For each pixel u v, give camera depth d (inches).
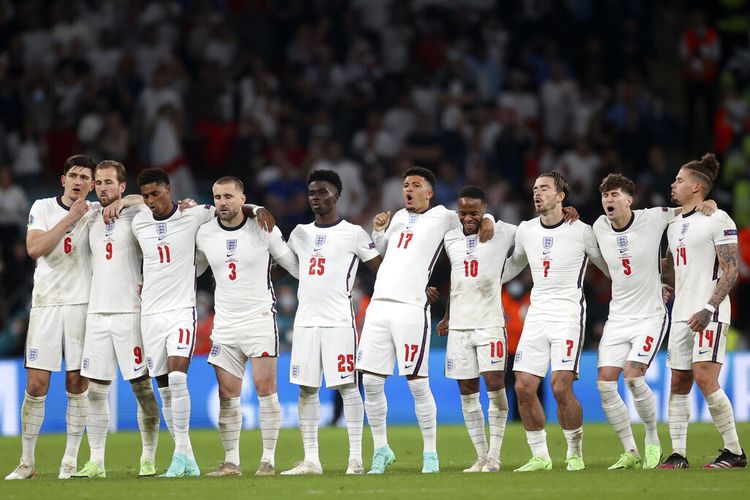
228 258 1488.7
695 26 3550.7
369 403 1486.2
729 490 1189.1
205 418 2453.2
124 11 3506.4
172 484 1311.5
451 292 1542.8
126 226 1499.8
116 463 1740.9
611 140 3326.8
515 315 2496.3
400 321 1477.6
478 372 1528.1
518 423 2512.3
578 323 1486.2
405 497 1159.6
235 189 1480.1
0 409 2411.4
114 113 3169.3
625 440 1524.4
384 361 1486.2
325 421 2508.6
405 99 3388.3
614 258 1510.8
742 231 3021.7
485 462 1508.4
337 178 1518.2
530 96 3449.8
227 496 1183.6
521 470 1461.6
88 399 1510.8
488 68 3518.7
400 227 1518.2
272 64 3558.1
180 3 3563.0
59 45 3390.7
